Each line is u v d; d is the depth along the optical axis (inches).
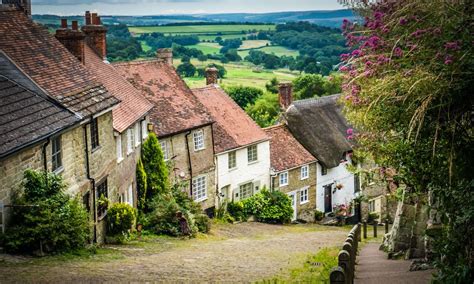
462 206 457.1
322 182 1836.9
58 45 984.9
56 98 812.6
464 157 478.0
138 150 1219.2
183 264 717.9
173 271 649.6
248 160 1653.5
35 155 709.9
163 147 1389.0
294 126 1852.9
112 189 1005.2
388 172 827.4
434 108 447.2
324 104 1973.4
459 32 432.1
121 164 1076.5
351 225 1795.0
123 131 1063.0
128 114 1144.2
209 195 1528.1
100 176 929.5
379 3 499.5
